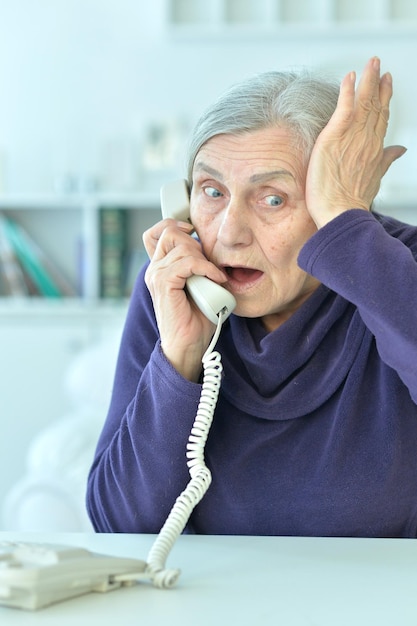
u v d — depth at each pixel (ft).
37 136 13.14
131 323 4.46
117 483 3.99
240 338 4.04
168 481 3.87
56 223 12.98
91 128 13.03
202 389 3.81
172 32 12.54
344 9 12.44
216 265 3.95
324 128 3.76
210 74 12.75
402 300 3.47
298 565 3.23
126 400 4.30
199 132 3.87
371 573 3.11
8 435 12.19
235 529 4.01
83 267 12.31
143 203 12.16
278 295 3.90
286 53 12.55
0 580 2.68
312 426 3.94
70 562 2.78
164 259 3.94
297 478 3.90
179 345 3.87
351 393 3.91
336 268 3.58
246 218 3.82
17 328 12.16
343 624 2.56
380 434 3.87
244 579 3.04
